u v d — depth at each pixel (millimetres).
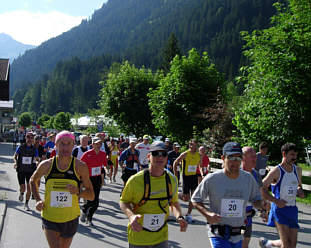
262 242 5230
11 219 7418
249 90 13086
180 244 6012
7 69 47938
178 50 59062
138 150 9836
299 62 11633
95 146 7355
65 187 3887
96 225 7180
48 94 171500
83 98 159625
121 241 6121
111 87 27734
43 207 3848
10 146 40219
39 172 3914
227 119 17250
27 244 5816
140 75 28219
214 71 21000
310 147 13328
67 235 3934
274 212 4930
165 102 19625
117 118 27891
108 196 10609
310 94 11570
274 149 13086
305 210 9430
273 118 12328
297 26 12125
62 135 3873
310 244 6336
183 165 8383
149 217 3455
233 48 152375
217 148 17031
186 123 19297
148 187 3449
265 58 12406
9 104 60156
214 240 3633
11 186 11688
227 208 3627
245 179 3721
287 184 4898
